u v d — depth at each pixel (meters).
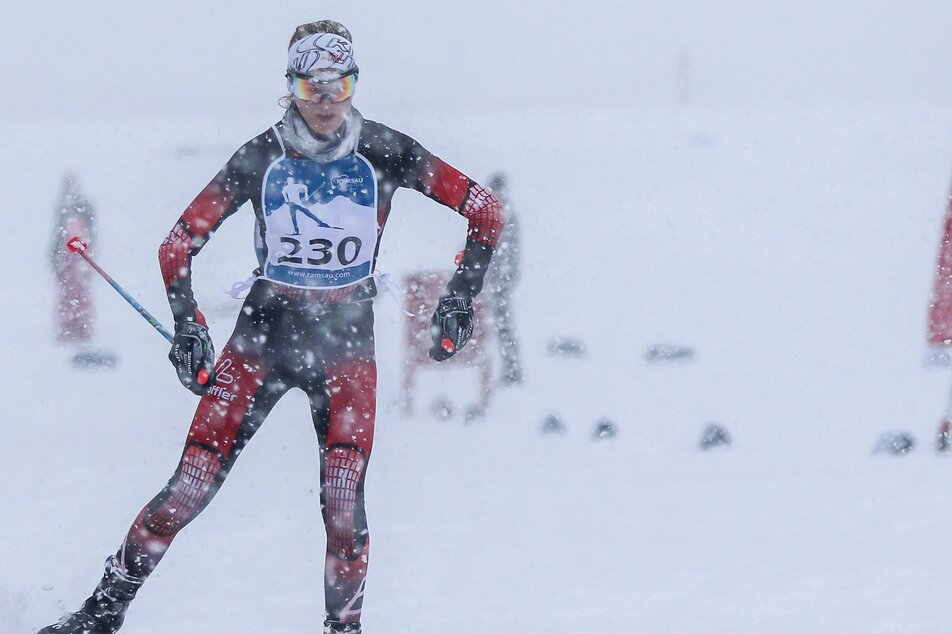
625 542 13.88
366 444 11.22
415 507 15.20
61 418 18.70
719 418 18.59
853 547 13.62
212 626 11.47
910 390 19.55
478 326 19.55
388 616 11.70
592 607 11.86
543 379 20.25
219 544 13.80
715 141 42.12
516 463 17.06
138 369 21.41
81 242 11.80
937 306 20.81
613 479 16.41
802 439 17.83
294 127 11.08
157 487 15.80
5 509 14.70
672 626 11.28
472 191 11.52
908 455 17.52
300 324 11.32
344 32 11.05
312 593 12.41
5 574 12.55
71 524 14.24
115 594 10.66
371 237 11.45
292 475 16.52
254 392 11.30
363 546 10.99
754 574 12.76
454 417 19.12
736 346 21.36
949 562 13.09
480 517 14.77
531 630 11.24
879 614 11.52
